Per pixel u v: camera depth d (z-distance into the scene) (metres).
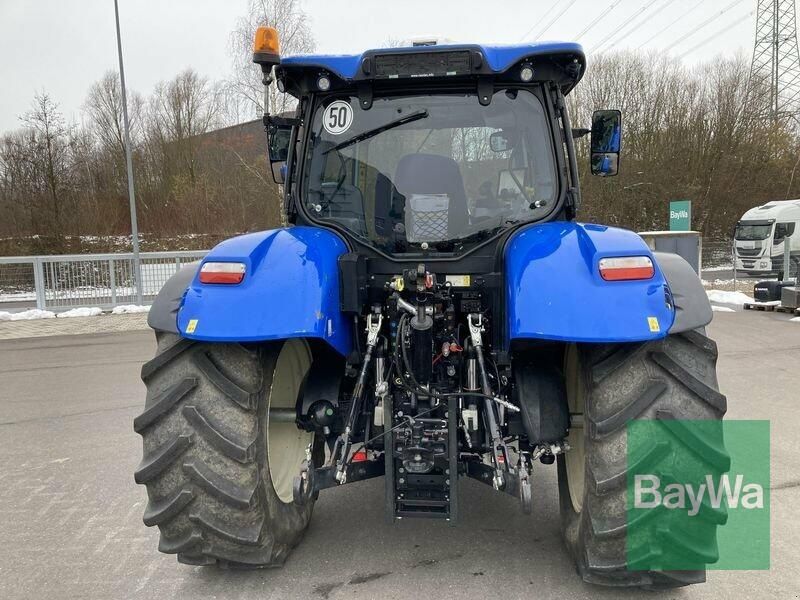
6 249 26.08
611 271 2.25
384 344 2.79
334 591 2.66
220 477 2.41
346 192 3.02
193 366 2.46
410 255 2.86
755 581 2.70
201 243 28.39
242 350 2.45
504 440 2.64
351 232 2.95
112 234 29.48
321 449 3.36
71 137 30.89
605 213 28.38
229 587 2.72
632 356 2.32
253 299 2.34
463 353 2.74
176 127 32.94
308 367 3.04
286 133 3.39
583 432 2.63
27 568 2.95
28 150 28.36
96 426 5.39
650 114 29.81
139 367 7.94
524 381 2.66
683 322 2.28
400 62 2.90
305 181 3.08
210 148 32.50
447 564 2.88
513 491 2.44
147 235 29.61
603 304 2.21
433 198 2.94
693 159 29.77
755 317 12.27
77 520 3.50
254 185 26.67
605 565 2.37
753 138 30.06
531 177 2.96
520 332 2.24
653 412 2.26
